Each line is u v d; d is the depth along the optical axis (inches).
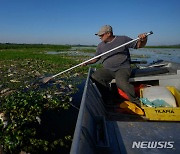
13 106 241.4
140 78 196.2
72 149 69.7
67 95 327.0
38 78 464.4
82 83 417.1
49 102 282.4
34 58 1035.9
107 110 183.3
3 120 214.1
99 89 207.6
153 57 1246.9
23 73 548.1
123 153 95.7
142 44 195.3
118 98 209.3
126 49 201.2
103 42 214.7
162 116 150.9
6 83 411.2
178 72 191.2
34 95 290.2
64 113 252.5
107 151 97.2
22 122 213.0
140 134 111.0
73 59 1011.9
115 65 197.5
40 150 175.8
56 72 564.4
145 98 163.9
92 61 237.3
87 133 98.3
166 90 171.3
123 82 184.9
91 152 90.1
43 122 226.5
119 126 120.1
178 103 167.5
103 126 114.8
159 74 199.3
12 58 1036.5
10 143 173.6
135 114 168.6
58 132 206.8
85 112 110.6
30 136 194.1
